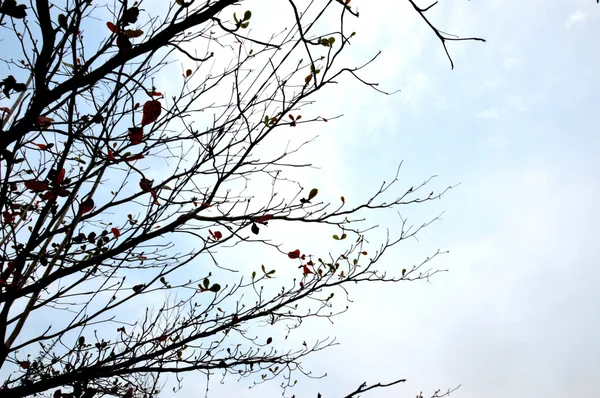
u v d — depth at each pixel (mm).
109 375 3201
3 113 2268
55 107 2227
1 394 2816
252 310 3900
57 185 2359
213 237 3215
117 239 3020
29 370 3359
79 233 3068
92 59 2074
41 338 2893
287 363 4121
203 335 3676
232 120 2926
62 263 2709
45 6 1607
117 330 3658
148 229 2840
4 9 1736
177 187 2811
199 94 2967
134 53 1698
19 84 1993
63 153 2369
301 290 4090
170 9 2518
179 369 3549
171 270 3066
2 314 2627
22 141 2396
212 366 3682
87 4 2164
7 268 2676
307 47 1938
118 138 2061
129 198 2912
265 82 2805
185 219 2723
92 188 2920
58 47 2062
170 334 3658
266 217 2932
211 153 2664
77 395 2596
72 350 3354
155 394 3617
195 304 3803
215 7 1683
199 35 2730
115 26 2160
